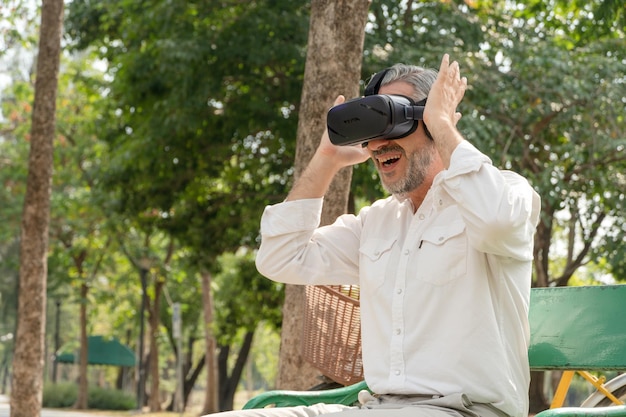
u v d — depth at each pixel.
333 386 4.16
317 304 3.67
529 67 16.03
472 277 2.57
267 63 17.25
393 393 2.64
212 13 17.61
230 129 18.30
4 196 30.59
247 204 19.47
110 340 39.34
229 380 30.31
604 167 16.67
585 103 16.17
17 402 11.51
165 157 18.64
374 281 2.75
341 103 2.79
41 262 11.70
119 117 20.73
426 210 2.69
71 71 28.09
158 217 20.16
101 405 35.56
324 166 3.01
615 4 12.61
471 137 14.78
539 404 17.86
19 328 11.62
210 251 19.98
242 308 23.95
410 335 2.63
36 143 11.69
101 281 39.88
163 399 59.47
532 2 16.83
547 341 3.03
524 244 2.54
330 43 5.94
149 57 17.72
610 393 3.54
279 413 2.71
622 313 2.91
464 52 16.34
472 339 2.55
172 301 37.75
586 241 18.34
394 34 16.66
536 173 16.81
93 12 20.59
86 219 28.84
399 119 2.63
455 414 2.49
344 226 3.04
